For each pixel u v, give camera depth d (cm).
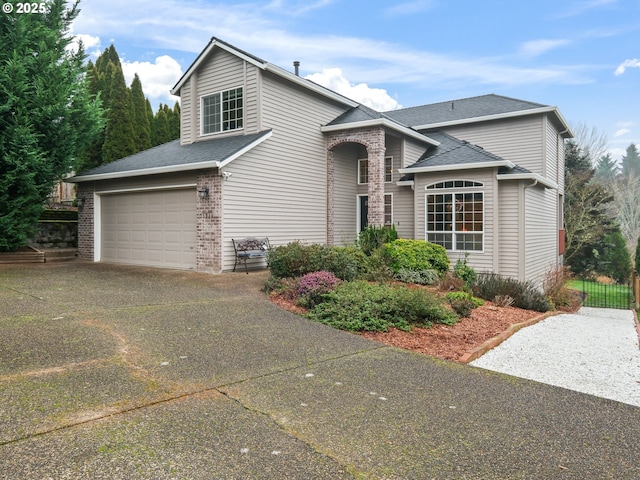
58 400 349
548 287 1397
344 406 370
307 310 730
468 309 785
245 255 1134
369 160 1419
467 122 1809
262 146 1255
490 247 1276
